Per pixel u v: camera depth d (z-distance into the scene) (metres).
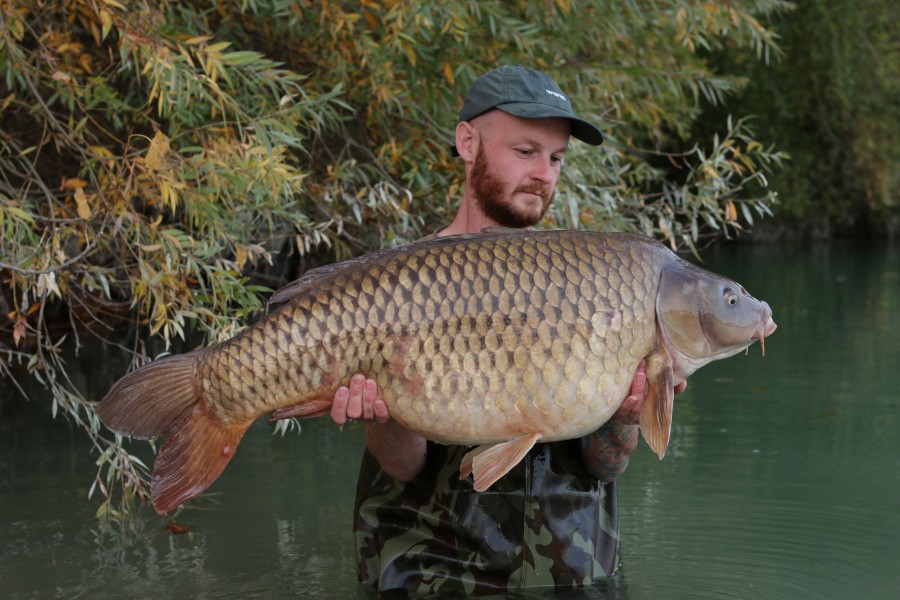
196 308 4.05
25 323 3.98
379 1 5.23
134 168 4.02
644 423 2.44
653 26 7.28
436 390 2.34
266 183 4.06
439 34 5.48
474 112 2.88
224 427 2.42
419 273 2.35
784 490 4.34
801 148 21.84
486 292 2.34
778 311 10.67
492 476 2.34
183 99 4.23
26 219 3.82
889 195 21.36
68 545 3.76
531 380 2.34
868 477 4.55
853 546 3.61
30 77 4.73
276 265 8.02
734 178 21.41
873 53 21.03
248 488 4.52
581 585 2.96
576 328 2.35
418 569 2.93
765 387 6.71
